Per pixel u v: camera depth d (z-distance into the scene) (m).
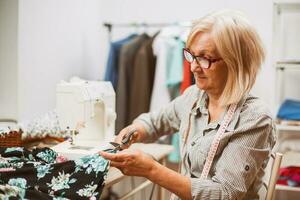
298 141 2.90
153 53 3.04
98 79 3.37
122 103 2.93
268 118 1.40
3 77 2.33
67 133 2.00
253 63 1.39
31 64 2.45
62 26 2.81
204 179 1.37
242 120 1.40
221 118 1.45
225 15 1.38
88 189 1.34
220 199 1.31
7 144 1.81
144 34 3.06
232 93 1.40
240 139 1.38
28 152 1.55
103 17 3.38
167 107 1.84
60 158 1.54
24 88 2.38
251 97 1.47
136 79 2.93
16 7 2.29
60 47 2.79
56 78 2.76
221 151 1.42
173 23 3.12
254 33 1.38
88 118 1.74
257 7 3.03
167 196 2.70
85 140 1.82
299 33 2.94
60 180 1.36
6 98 2.34
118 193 3.26
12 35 2.30
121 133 1.81
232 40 1.34
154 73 3.02
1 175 1.33
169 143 2.87
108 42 3.37
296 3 2.62
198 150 1.46
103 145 1.74
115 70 3.02
